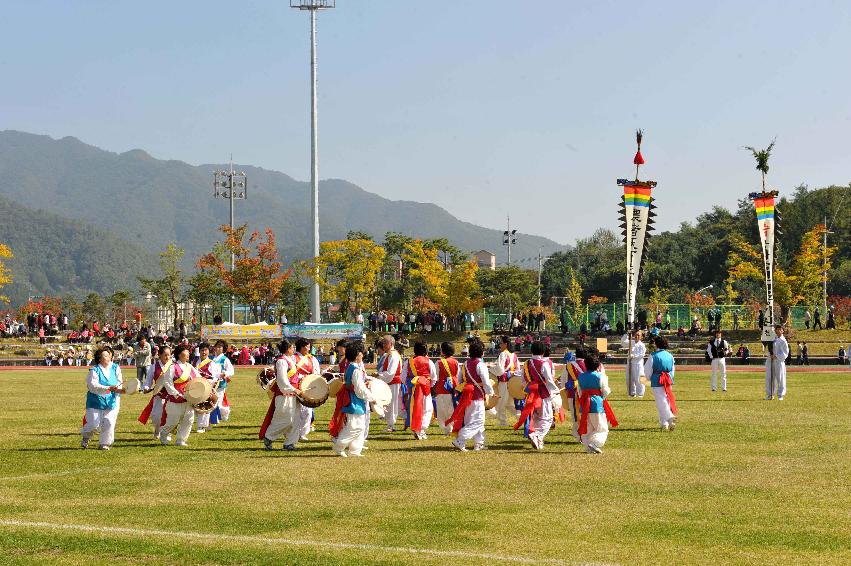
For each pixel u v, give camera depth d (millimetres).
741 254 113750
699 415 22984
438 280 74750
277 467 14805
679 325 76562
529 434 16891
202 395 17531
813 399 28047
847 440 17875
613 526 10484
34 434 19438
